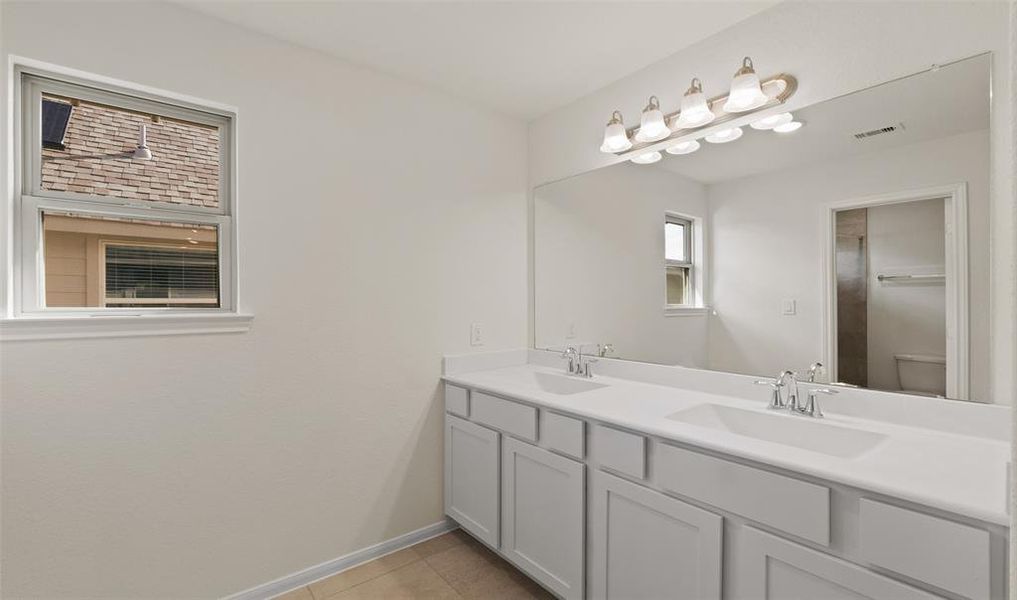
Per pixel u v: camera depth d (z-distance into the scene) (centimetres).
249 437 184
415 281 229
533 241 273
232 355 180
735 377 185
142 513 163
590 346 241
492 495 206
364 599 187
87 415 153
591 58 207
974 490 96
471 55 205
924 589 95
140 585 163
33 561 146
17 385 143
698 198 197
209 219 181
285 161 192
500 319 262
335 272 204
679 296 204
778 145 172
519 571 207
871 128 150
